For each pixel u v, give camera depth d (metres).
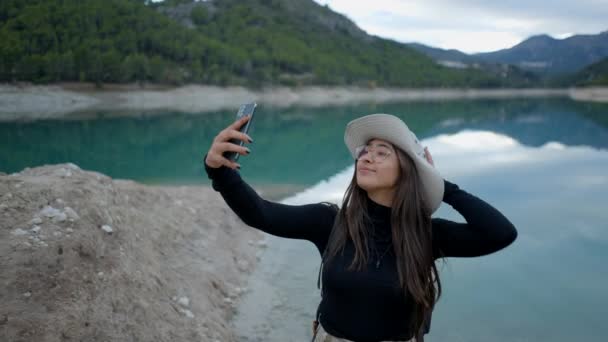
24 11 62.72
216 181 1.46
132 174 11.51
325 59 104.00
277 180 10.46
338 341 1.53
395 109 46.34
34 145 16.42
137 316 2.91
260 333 3.82
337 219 1.61
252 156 14.38
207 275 4.41
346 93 88.06
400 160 1.54
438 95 105.25
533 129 22.77
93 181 4.20
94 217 3.46
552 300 4.41
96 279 2.89
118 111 38.38
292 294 4.61
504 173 10.80
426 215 1.56
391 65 122.50
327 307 1.58
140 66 56.88
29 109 37.97
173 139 19.56
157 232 4.57
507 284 4.77
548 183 9.66
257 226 1.55
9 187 3.42
